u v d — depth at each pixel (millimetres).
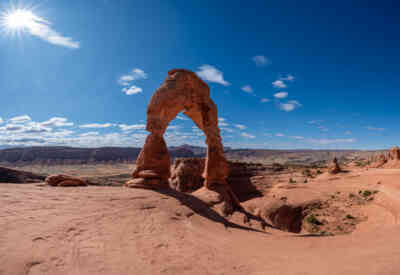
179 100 19234
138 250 5496
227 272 4707
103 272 4102
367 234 7074
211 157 21281
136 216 8352
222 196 18406
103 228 6504
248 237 9375
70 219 6621
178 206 11594
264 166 84625
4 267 3707
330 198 37375
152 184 14516
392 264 3631
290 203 36031
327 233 25172
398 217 22562
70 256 4512
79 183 13336
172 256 5449
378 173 54406
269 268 4855
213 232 9352
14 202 7359
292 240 8453
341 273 3729
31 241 4793
